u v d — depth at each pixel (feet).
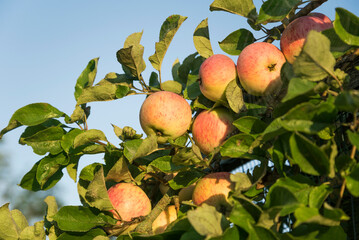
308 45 3.88
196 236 4.47
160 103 6.23
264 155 5.18
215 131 6.23
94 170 6.30
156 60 6.92
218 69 6.11
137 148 6.00
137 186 6.43
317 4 5.91
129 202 6.09
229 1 6.26
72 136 6.43
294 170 5.07
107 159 6.57
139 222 6.02
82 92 6.36
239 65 5.98
